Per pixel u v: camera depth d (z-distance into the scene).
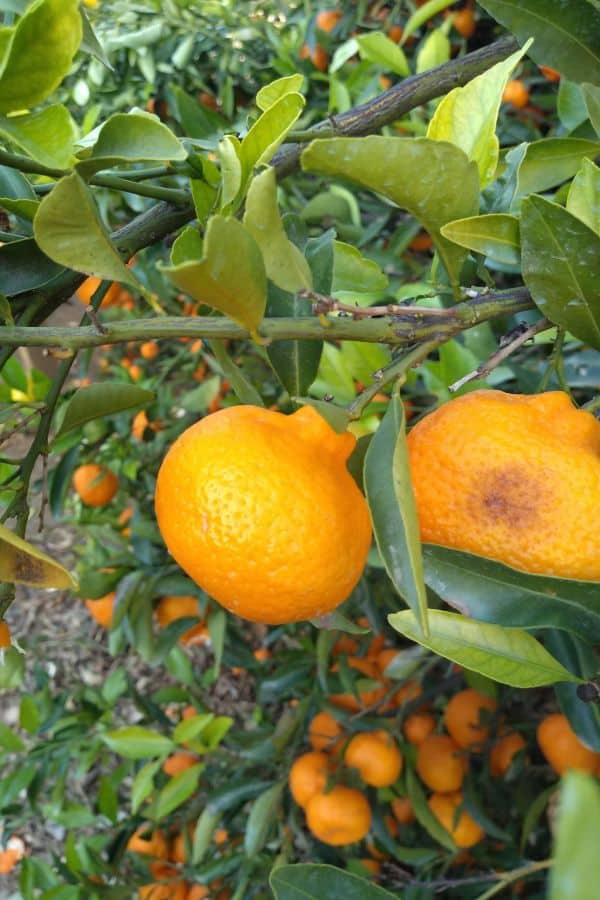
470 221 0.33
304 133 0.46
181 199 0.42
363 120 0.47
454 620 0.35
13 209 0.37
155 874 0.79
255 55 1.11
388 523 0.28
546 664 0.36
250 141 0.37
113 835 0.86
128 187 0.41
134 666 1.48
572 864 0.12
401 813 0.77
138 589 0.76
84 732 0.87
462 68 0.47
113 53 1.04
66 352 0.32
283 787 0.73
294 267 0.31
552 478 0.31
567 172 0.45
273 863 0.74
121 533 0.98
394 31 0.97
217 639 0.76
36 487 0.85
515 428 0.31
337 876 0.38
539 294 0.33
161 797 0.72
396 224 0.94
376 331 0.32
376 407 0.62
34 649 1.35
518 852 0.73
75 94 1.01
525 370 0.62
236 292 0.28
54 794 0.82
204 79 1.16
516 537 0.31
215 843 0.85
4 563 0.29
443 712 0.77
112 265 0.32
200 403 0.90
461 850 0.74
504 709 0.75
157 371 1.28
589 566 0.31
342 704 0.76
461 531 0.32
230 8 1.07
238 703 1.37
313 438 0.32
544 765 0.79
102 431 0.93
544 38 0.39
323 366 0.64
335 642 0.79
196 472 0.30
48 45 0.29
